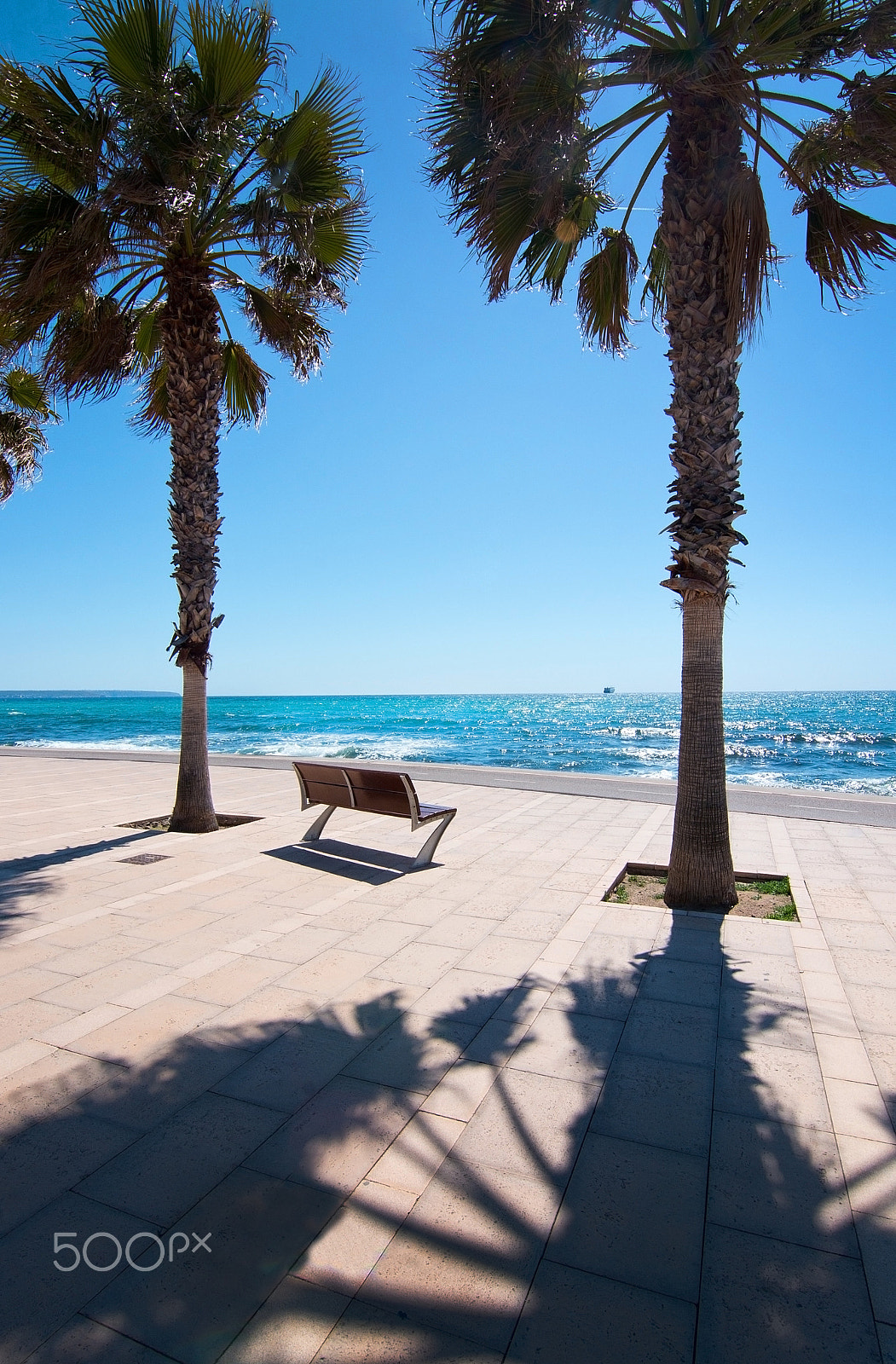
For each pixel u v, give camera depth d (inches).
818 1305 75.9
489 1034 134.0
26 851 279.9
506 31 179.3
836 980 156.7
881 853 280.2
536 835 316.8
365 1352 70.3
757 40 182.5
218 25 246.7
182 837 305.3
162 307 311.0
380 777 252.8
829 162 201.6
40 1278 79.3
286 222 278.4
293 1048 128.9
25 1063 123.3
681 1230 86.6
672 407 205.3
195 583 311.9
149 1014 141.6
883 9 163.9
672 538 208.1
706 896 208.5
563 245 256.5
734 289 190.7
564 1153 100.6
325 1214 89.0
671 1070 121.8
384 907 208.7
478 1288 78.1
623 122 211.6
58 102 242.2
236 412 372.8
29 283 246.1
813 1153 100.5
